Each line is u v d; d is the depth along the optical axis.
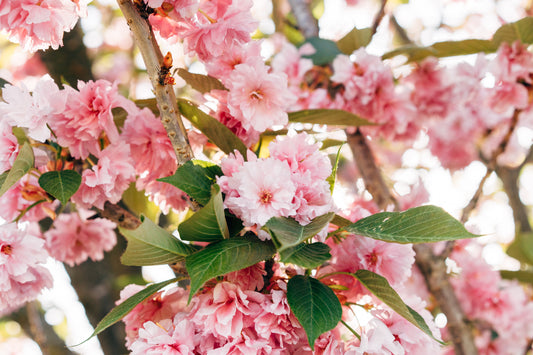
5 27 0.70
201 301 0.62
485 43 0.90
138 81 1.55
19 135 0.71
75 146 0.69
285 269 0.66
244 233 0.65
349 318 0.67
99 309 0.90
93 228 0.87
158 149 0.70
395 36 1.62
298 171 0.62
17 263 0.68
